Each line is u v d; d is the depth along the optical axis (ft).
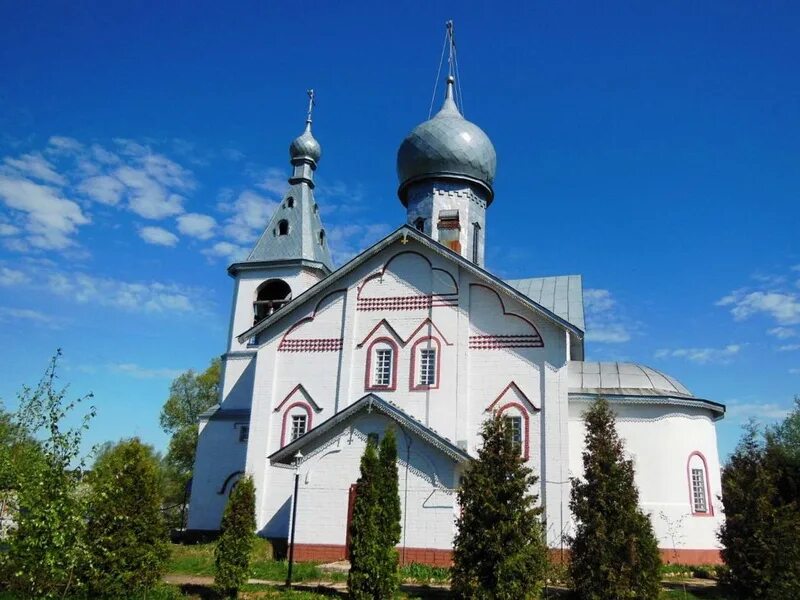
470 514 57.72
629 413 95.76
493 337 93.61
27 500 43.80
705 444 97.55
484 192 129.29
